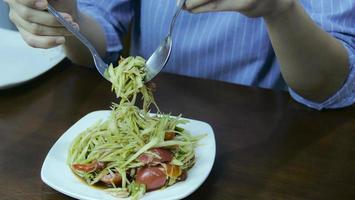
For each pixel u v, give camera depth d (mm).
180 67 914
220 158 576
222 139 621
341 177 540
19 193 512
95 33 848
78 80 786
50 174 510
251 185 525
